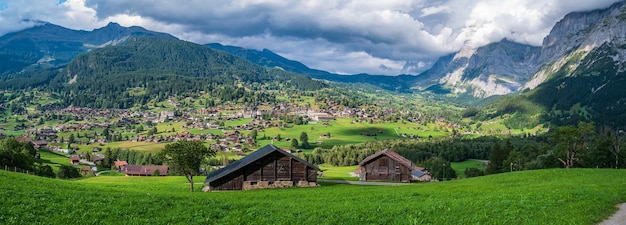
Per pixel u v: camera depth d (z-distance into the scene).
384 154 108.69
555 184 52.72
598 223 27.06
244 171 73.75
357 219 28.41
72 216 27.77
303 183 75.81
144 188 69.19
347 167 191.62
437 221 27.14
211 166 189.62
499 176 73.50
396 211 30.75
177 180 96.31
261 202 37.78
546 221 26.31
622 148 117.00
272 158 75.19
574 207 30.70
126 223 26.97
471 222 26.59
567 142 114.50
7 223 25.05
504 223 26.02
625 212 30.30
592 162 116.25
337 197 45.75
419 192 47.28
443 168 161.12
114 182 86.88
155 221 27.80
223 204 34.97
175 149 67.56
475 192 44.84
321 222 27.77
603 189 41.03
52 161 196.75
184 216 29.30
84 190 43.28
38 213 27.94
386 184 80.88
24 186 39.22
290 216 29.61
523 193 39.75
